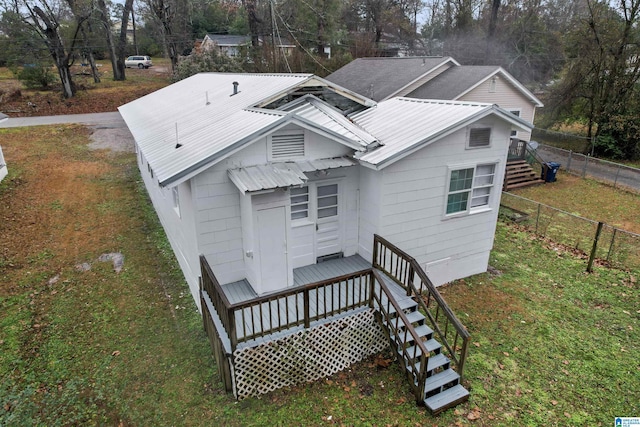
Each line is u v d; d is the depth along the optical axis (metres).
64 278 10.21
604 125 23.98
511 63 34.22
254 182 7.34
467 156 9.35
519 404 6.73
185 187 8.21
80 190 16.25
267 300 6.52
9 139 22.94
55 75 37.53
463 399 6.72
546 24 35.84
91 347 7.85
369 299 7.58
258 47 33.34
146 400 6.68
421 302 7.75
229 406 6.59
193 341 8.02
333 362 7.38
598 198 17.03
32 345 7.88
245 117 9.22
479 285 10.27
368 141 8.75
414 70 21.36
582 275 10.81
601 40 23.55
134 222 13.47
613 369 7.50
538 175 19.31
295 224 9.02
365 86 21.91
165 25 36.41
